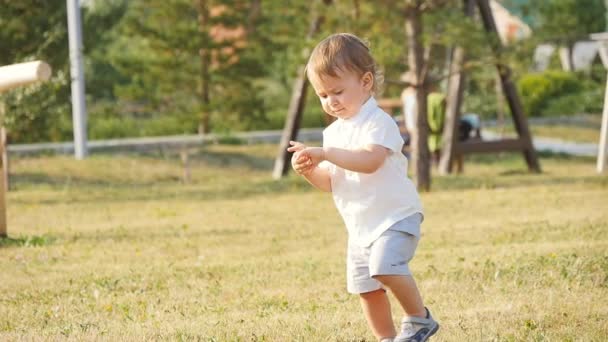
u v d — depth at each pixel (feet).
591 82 189.37
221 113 130.31
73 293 32.71
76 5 100.53
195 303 30.09
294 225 54.60
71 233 52.26
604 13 216.95
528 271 32.73
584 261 33.63
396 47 71.72
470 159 117.29
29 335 24.66
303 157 20.26
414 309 20.75
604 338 23.03
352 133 21.11
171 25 126.72
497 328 24.35
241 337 24.09
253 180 92.68
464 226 50.08
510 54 76.43
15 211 66.49
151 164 104.01
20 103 73.20
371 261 20.58
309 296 30.73
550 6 199.82
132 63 125.29
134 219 60.39
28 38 80.79
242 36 128.77
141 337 24.20
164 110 132.26
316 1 75.97
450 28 73.82
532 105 174.50
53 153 106.93
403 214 20.81
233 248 44.65
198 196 77.41
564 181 81.97
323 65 20.68
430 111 100.01
